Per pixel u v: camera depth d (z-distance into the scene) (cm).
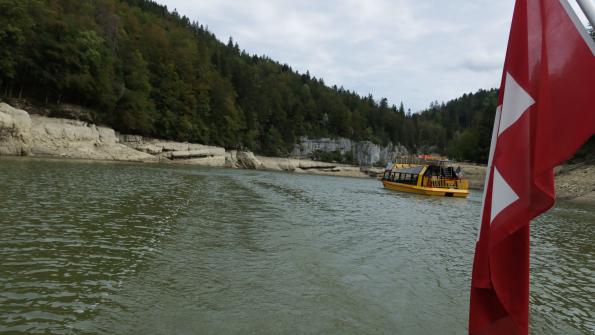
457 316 717
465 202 3278
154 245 1040
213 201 1991
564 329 698
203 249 1044
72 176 2477
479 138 8700
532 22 286
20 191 1691
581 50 262
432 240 1407
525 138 280
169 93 7975
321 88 17200
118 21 8062
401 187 4222
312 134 14088
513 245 290
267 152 11112
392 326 653
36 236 1021
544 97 271
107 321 591
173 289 743
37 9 5694
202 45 11431
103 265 848
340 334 607
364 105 17162
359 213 1989
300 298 744
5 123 3844
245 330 595
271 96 12725
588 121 251
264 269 908
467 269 1050
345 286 832
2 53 4997
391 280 903
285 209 1914
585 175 4872
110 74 6525
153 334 562
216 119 9156
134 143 6397
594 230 1955
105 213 1401
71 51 5725
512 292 289
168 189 2322
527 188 276
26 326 553
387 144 16125
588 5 258
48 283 721
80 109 5841
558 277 1028
